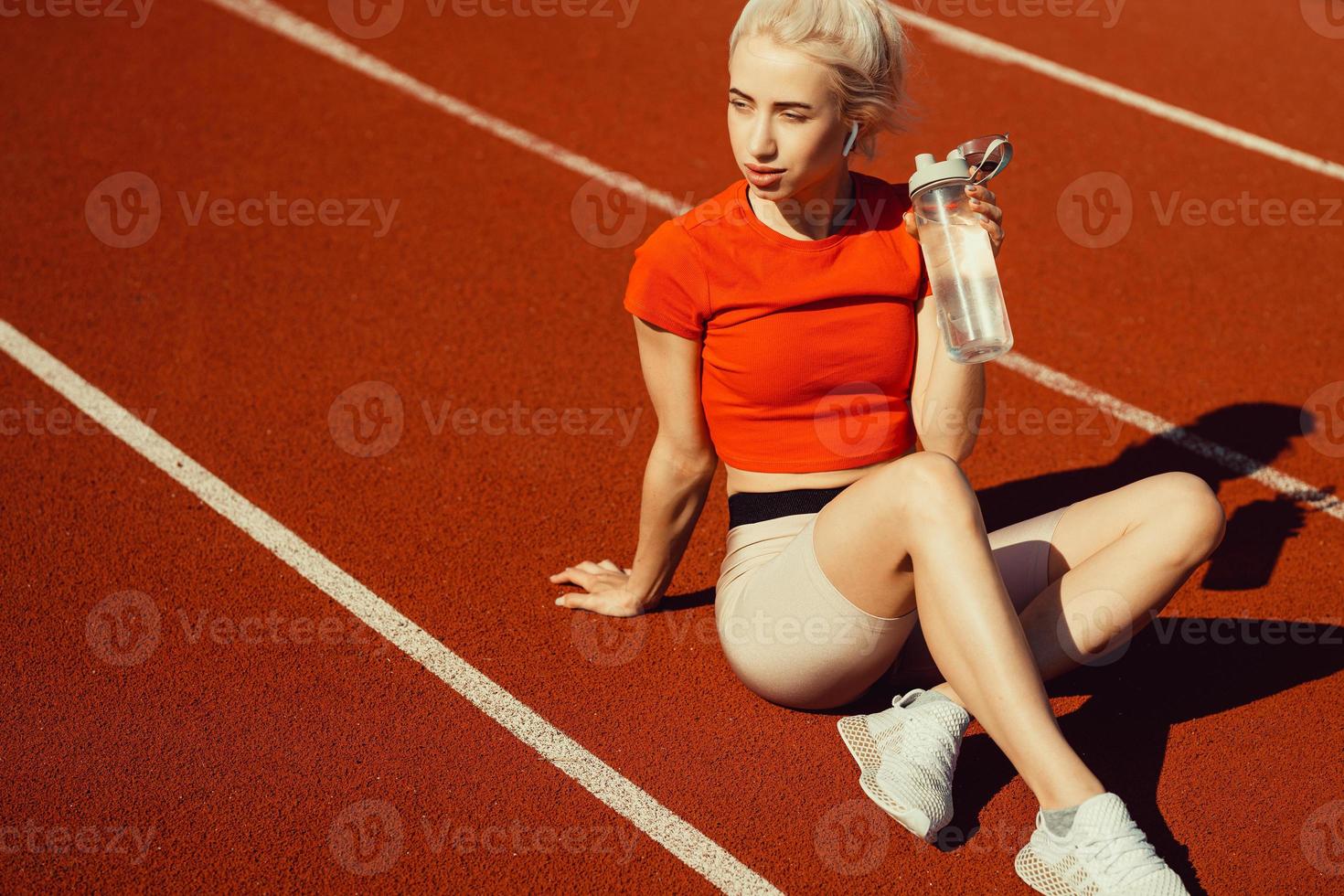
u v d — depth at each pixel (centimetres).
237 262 467
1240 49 693
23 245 472
